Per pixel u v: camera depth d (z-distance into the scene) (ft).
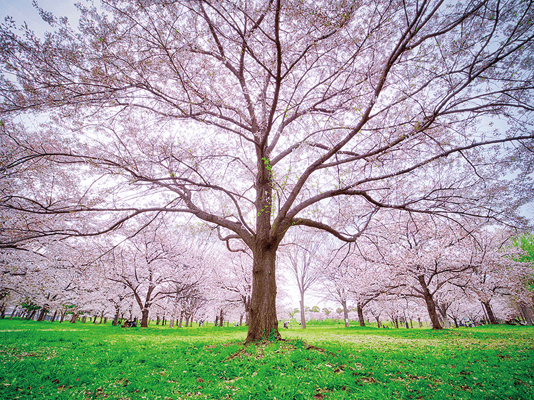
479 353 23.09
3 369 15.87
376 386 13.42
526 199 33.30
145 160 28.76
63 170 35.65
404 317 136.67
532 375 15.31
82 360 19.67
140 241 71.31
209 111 27.58
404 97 25.05
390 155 33.22
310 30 22.34
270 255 28.22
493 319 87.81
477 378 14.80
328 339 40.68
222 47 27.99
